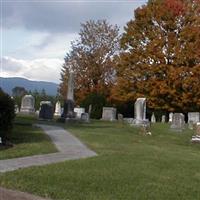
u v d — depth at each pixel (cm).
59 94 7412
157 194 1122
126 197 1071
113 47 7238
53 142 2064
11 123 1962
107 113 4934
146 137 2869
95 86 7069
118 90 5847
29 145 1870
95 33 7225
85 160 1570
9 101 1941
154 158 1734
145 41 5916
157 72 5678
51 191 1077
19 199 1019
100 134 2580
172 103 5656
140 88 5709
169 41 5691
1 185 1121
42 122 3384
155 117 5750
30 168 1355
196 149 2470
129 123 3981
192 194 1156
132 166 1496
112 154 1773
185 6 5806
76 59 7231
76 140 2205
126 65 5859
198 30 5653
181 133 3388
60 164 1457
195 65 5653
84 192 1092
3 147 1778
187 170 1518
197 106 5641
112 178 1269
